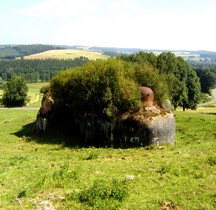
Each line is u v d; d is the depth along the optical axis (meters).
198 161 16.58
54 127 32.34
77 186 13.06
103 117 26.81
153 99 28.36
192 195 11.73
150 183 13.20
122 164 17.12
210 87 147.00
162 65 58.12
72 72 33.12
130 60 53.62
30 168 17.39
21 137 31.59
